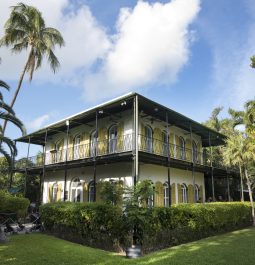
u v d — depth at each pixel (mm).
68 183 18281
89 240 8930
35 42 18625
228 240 9727
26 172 18969
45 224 11523
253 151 15297
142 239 7758
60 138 19953
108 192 9680
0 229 9289
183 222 9648
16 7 18250
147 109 13875
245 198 23359
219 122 27094
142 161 13531
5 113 9914
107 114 15242
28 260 6430
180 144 18109
